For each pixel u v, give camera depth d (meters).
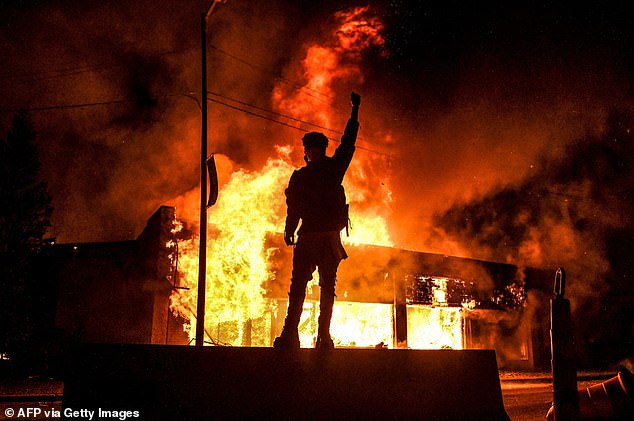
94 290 24.72
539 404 14.30
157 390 3.23
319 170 4.28
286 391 3.40
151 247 23.19
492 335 34.25
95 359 3.28
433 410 3.82
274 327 25.23
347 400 3.54
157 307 22.16
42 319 24.56
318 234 4.12
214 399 3.26
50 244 26.00
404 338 29.41
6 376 22.95
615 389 6.65
